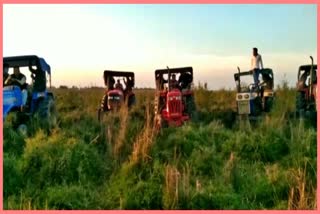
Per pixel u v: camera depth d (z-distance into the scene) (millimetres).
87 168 8086
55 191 7152
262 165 8633
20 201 7059
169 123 12297
